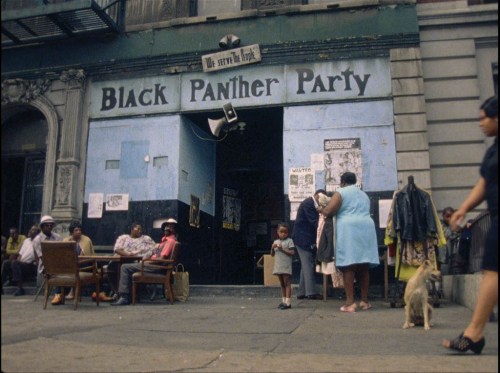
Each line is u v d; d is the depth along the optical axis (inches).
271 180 507.2
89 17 414.0
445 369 126.4
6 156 471.5
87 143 428.8
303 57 395.5
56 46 446.9
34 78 447.8
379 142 372.5
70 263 286.5
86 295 381.1
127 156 418.9
